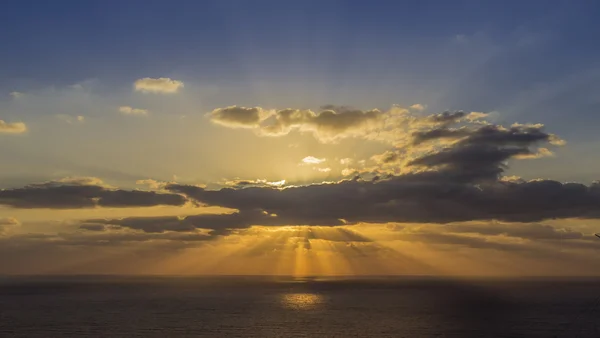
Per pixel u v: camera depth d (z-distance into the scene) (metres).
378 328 114.88
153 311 151.75
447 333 107.69
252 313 147.38
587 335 106.81
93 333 106.31
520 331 111.19
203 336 102.94
